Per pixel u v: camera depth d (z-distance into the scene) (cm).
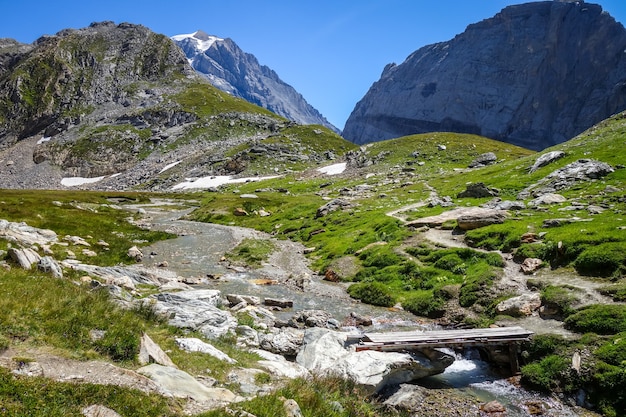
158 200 11738
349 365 1719
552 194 4506
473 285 2748
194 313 2086
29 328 1188
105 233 5266
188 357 1445
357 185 9569
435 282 3041
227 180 14625
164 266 3988
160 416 967
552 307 2252
